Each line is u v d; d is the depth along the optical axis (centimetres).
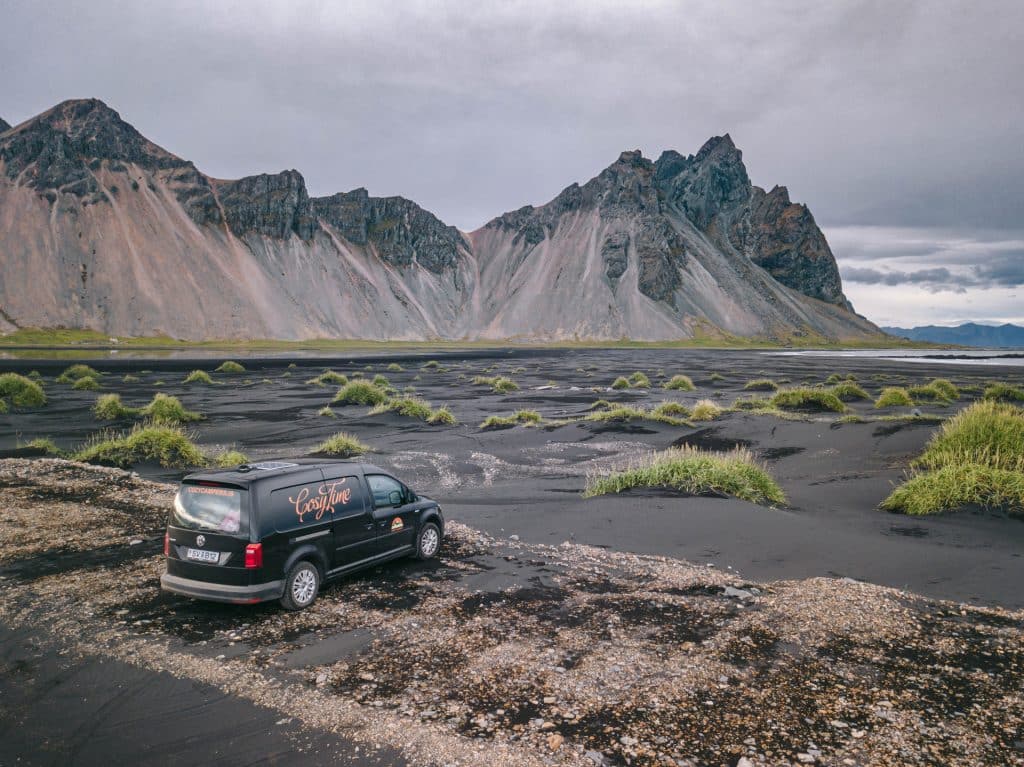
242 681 604
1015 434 1555
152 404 2908
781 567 949
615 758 475
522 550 1045
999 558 965
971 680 598
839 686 586
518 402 4022
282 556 771
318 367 7919
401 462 1988
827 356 16500
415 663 639
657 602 805
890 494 1395
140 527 1194
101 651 673
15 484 1537
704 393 4725
